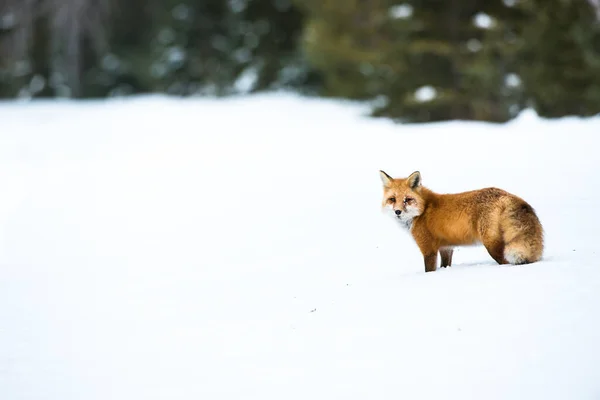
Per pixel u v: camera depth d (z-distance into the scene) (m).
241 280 15.49
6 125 49.09
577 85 36.75
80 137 41.81
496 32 40.00
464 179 20.23
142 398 10.69
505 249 12.23
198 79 72.12
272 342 11.86
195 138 38.22
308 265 15.79
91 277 17.09
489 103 40.34
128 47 81.44
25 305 15.45
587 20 36.84
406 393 9.51
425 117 43.16
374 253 15.96
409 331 10.84
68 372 11.90
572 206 16.53
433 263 13.16
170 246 18.83
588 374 9.08
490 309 10.78
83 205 24.19
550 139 23.45
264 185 23.91
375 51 56.19
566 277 11.32
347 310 12.21
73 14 72.00
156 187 25.75
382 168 23.91
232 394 10.37
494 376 9.41
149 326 13.56
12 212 24.12
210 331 12.88
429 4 42.59
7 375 11.93
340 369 10.40
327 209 19.91
